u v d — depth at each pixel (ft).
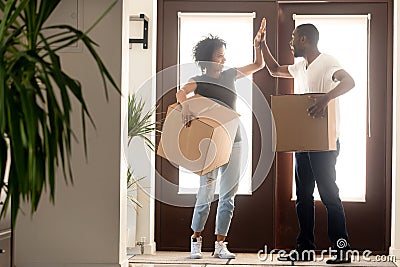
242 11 19.48
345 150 19.35
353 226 19.26
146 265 16.58
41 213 14.30
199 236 17.70
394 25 18.74
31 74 6.64
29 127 6.23
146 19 18.52
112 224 14.25
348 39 19.26
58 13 14.20
